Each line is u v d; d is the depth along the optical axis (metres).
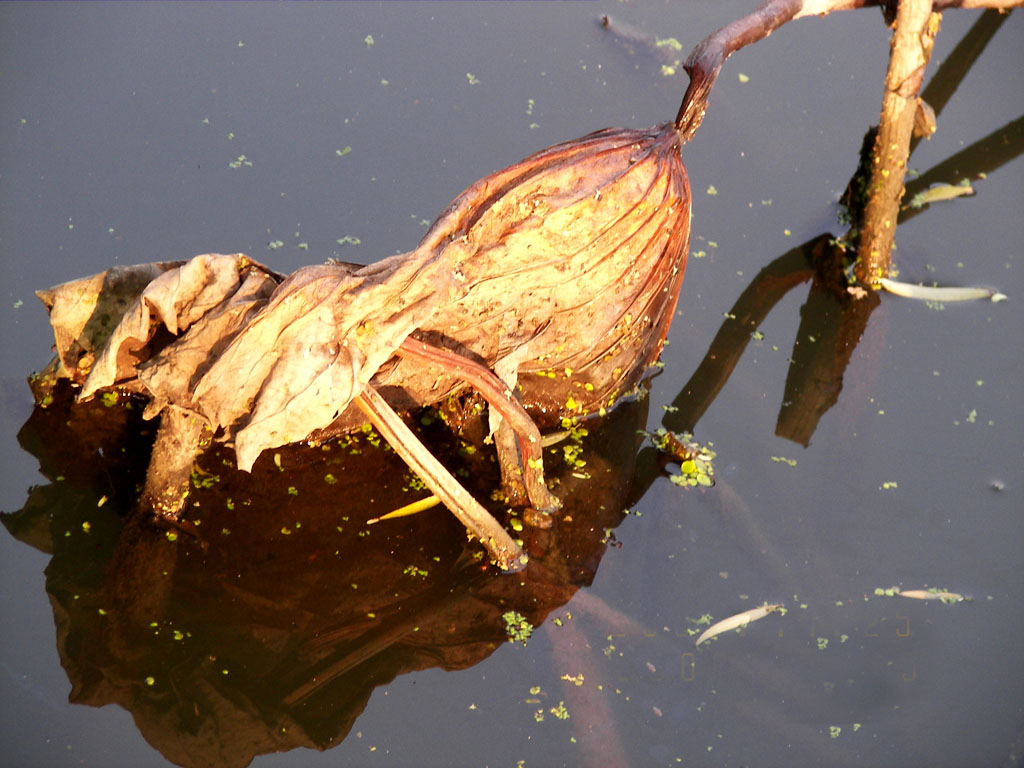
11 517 1.85
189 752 1.78
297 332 1.78
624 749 1.79
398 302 1.79
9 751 1.78
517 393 1.88
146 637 1.82
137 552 1.84
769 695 1.81
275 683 1.81
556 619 1.83
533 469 1.85
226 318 1.79
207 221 1.96
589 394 1.88
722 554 1.85
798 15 1.92
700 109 1.86
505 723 1.80
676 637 1.83
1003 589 1.84
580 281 1.83
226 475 1.87
